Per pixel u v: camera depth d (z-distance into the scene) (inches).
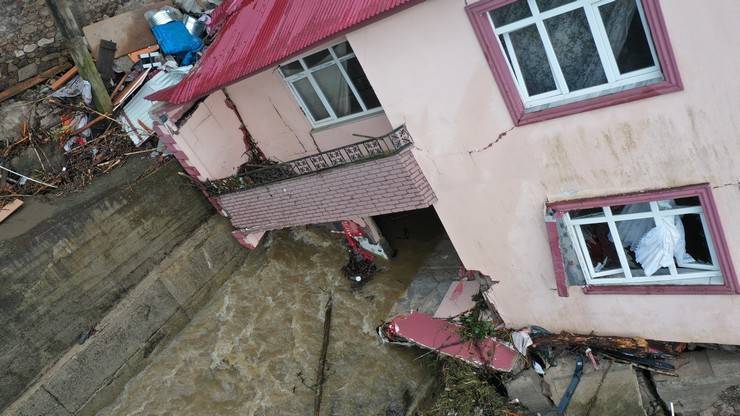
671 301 288.4
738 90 220.5
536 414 326.6
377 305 420.2
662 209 269.3
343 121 373.1
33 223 368.8
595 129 255.6
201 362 399.5
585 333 330.0
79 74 458.6
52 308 364.8
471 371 349.4
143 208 408.8
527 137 273.7
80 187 397.4
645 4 217.9
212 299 430.6
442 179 311.9
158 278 403.2
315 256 453.7
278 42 295.7
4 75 443.8
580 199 280.2
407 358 382.6
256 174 399.2
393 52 272.5
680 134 240.1
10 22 445.1
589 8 232.8
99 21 476.4
